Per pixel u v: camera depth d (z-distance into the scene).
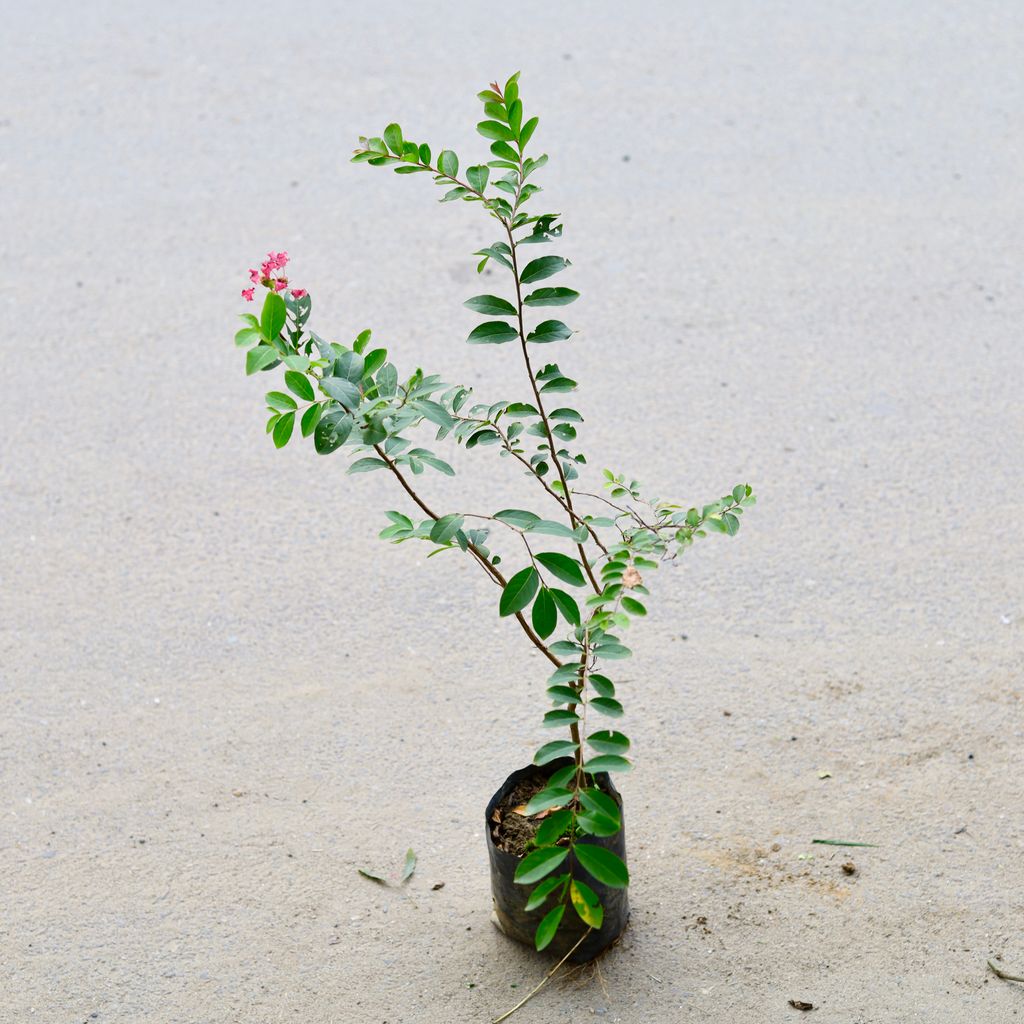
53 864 3.68
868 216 6.93
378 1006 3.25
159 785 3.94
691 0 9.62
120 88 8.60
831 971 3.26
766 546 4.82
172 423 5.71
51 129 8.16
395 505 5.18
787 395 5.66
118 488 5.32
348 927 3.47
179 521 5.14
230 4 9.79
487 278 6.57
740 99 8.13
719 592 4.62
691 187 7.23
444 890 3.57
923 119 7.86
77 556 4.97
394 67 8.59
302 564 4.89
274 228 7.07
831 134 7.73
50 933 3.47
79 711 4.24
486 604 4.65
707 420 5.52
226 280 6.66
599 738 2.69
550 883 2.62
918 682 4.17
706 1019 3.16
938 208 6.97
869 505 5.00
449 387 2.88
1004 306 6.18
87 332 6.32
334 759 4.01
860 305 6.24
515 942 3.39
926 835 3.63
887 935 3.35
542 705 4.18
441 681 4.30
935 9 9.32
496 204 2.92
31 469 5.44
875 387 5.68
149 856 3.70
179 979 3.34
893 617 4.46
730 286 6.42
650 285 6.45
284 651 4.47
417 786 3.90
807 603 4.54
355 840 3.73
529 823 3.29
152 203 7.35
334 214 7.18
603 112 8.00
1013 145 7.54
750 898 3.48
